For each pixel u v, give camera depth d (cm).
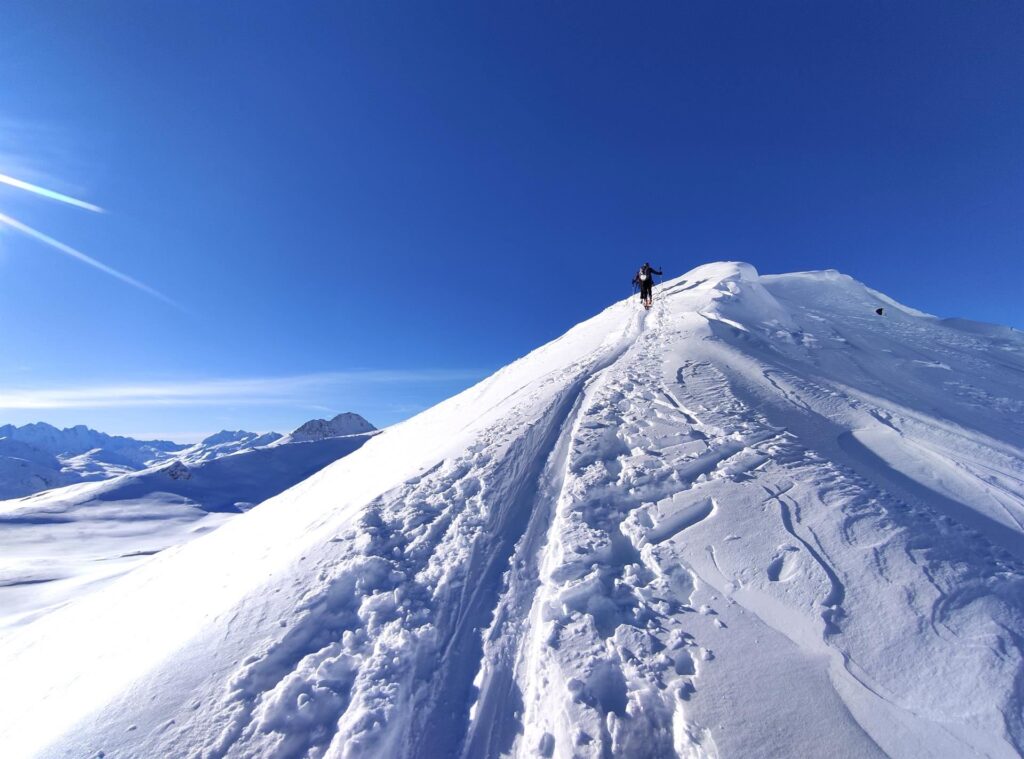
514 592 636
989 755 370
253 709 502
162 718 510
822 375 1408
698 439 902
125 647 709
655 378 1271
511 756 442
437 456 1136
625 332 2003
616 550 657
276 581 709
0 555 8775
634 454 886
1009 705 400
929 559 560
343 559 728
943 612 492
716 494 727
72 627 1059
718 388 1158
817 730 402
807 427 977
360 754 440
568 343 2347
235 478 16012
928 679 431
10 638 1339
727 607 537
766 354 1515
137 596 1077
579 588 588
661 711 438
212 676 554
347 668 538
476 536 746
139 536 11031
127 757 471
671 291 2794
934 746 382
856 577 545
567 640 529
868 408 1116
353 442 19375
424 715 488
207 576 962
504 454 1015
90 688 612
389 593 645
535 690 490
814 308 2442
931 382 1533
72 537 10469
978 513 716
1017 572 545
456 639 576
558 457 955
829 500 675
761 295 2348
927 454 893
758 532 634
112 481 14100
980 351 1995
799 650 475
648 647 503
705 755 396
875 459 886
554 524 755
